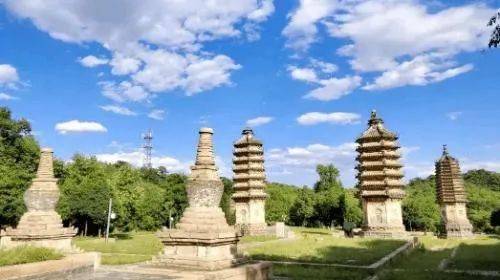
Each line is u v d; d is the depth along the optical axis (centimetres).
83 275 2059
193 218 2408
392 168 6869
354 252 4197
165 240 2350
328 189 12188
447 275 3122
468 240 7031
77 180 8006
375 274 3106
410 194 12344
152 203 9106
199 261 2223
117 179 8538
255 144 7681
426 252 5250
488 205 11262
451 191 8275
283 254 4041
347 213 10806
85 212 7156
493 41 2178
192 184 2473
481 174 15938
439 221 10512
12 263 1816
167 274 2081
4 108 6662
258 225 7288
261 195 7438
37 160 6700
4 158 6378
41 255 1956
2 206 5747
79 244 5559
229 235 2362
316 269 3212
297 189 13838
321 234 7469
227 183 9962
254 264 2405
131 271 2181
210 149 2591
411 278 3003
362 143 7131
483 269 3475
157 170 15200
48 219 3388
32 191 3406
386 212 6694
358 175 7094
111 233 8581
